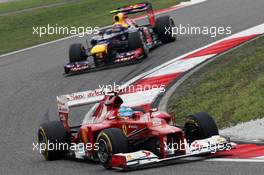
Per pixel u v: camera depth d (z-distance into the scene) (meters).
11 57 91.62
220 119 41.94
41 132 38.25
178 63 63.78
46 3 148.88
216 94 47.84
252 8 92.50
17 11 139.50
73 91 61.44
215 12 96.75
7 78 74.38
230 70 53.41
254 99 42.28
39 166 36.50
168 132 31.09
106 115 35.25
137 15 114.38
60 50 90.44
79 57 69.75
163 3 122.38
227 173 28.14
